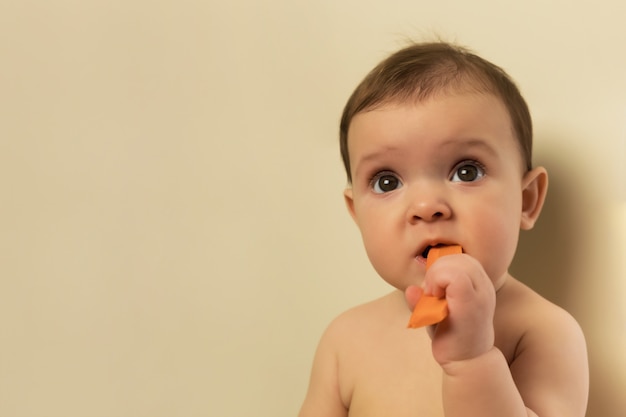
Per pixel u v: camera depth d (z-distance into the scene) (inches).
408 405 28.5
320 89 39.5
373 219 26.0
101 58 38.8
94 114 38.7
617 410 29.1
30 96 38.6
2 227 38.4
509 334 26.6
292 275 39.5
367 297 38.6
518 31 32.8
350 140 27.5
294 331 39.3
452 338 20.5
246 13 39.8
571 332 26.2
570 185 30.8
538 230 31.6
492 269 25.0
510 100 27.0
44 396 38.1
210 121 39.5
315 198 39.5
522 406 21.5
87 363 38.2
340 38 39.3
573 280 30.5
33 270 38.3
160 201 39.0
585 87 30.7
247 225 39.4
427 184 25.1
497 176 25.3
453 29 35.3
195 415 38.9
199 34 39.6
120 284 38.6
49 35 38.8
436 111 25.2
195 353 38.9
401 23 37.3
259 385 39.2
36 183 38.4
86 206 38.4
